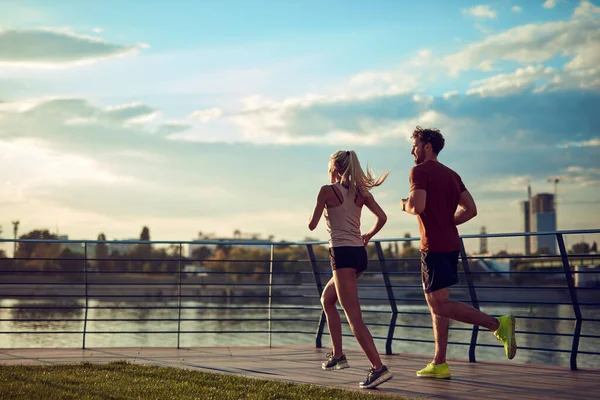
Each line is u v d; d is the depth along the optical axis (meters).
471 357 6.49
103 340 26.12
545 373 5.70
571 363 5.91
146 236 105.75
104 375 5.07
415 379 5.40
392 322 7.02
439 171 5.34
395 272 7.00
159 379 4.93
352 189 5.36
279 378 5.40
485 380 5.32
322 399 4.26
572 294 5.84
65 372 5.20
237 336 31.09
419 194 5.21
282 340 29.62
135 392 4.35
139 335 29.56
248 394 4.35
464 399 4.45
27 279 38.91
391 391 4.80
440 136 5.52
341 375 5.59
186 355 6.79
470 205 5.55
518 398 4.50
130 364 5.71
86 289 7.02
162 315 36.44
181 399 4.14
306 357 6.73
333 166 5.48
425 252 5.30
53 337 22.47
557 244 5.95
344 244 5.29
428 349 27.50
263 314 37.06
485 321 5.17
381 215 5.44
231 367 5.96
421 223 5.34
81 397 4.17
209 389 4.52
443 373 5.41
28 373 5.13
